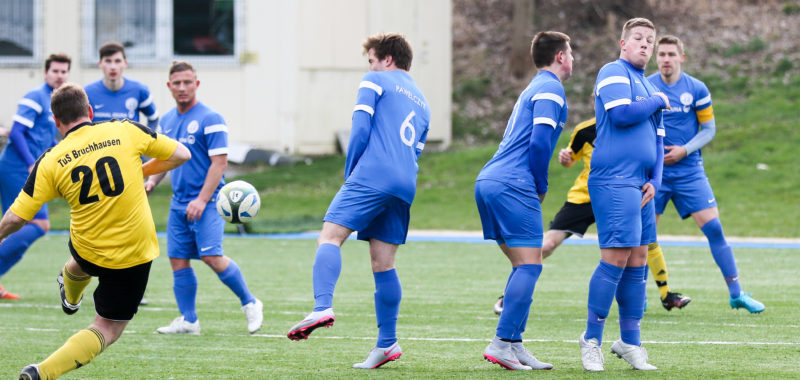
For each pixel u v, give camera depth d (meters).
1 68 78.19
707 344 23.42
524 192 19.67
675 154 29.06
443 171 78.25
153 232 17.73
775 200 66.56
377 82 19.94
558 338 24.88
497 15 113.50
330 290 18.66
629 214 19.20
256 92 79.56
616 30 105.81
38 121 34.12
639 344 20.22
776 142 77.69
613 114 19.14
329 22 80.12
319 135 80.81
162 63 78.31
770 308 30.14
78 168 16.86
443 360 21.56
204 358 21.88
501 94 100.00
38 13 78.00
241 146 78.88
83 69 78.12
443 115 84.75
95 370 20.30
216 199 26.14
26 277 39.66
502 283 37.84
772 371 19.67
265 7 79.19
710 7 107.75
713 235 29.42
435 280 38.78
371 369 20.34
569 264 44.12
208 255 25.61
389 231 20.27
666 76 29.88
